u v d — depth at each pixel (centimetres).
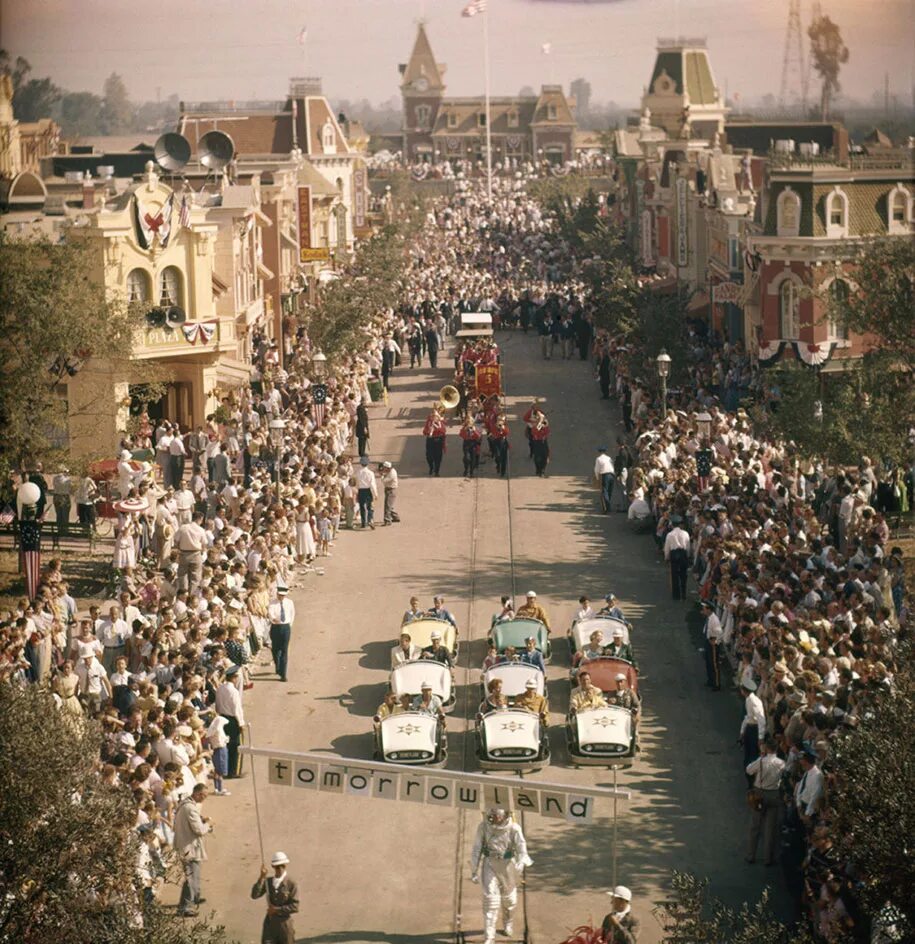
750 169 7656
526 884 2575
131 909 2020
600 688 3166
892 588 3431
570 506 5072
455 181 18475
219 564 3572
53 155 10069
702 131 11969
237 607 3378
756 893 2517
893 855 1933
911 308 4644
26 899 1938
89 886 1986
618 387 6538
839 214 5969
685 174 8338
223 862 2659
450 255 11162
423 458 5775
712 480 4309
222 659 3033
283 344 7256
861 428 4453
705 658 3422
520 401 6738
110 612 3212
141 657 3086
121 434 4994
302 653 3694
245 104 12088
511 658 3288
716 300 6950
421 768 2322
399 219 12681
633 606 4009
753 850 2622
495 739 2944
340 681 3500
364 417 5669
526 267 10494
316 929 2434
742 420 5038
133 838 2102
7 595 3916
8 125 8488
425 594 4144
